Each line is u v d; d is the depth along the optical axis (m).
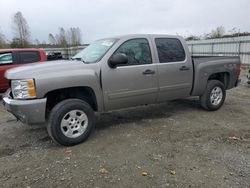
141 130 5.14
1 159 4.00
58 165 3.74
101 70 4.63
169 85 5.52
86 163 3.78
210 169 3.56
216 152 4.10
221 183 3.22
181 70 5.67
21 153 4.21
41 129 5.37
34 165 3.77
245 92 9.46
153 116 6.12
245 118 5.91
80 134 4.48
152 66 5.22
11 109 4.21
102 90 4.68
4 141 4.75
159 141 4.57
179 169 3.57
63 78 4.23
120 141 4.59
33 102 4.04
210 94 6.32
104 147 4.34
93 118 4.63
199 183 3.22
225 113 6.34
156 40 5.42
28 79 4.04
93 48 5.31
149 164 3.72
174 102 7.43
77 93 4.70
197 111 6.50
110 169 3.59
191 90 6.00
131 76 4.95
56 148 4.36
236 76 6.85
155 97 5.41
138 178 3.35
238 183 3.22
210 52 25.02
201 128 5.23
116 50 4.85
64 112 4.27
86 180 3.32
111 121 5.77
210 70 6.18
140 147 4.32
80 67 4.48
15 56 8.95
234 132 4.99
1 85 8.70
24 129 5.40
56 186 3.21
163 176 3.39
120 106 5.02
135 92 5.05
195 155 4.00
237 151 4.14
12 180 3.38
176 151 4.14
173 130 5.12
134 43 5.10
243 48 21.09
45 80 4.09
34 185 3.25
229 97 8.47
